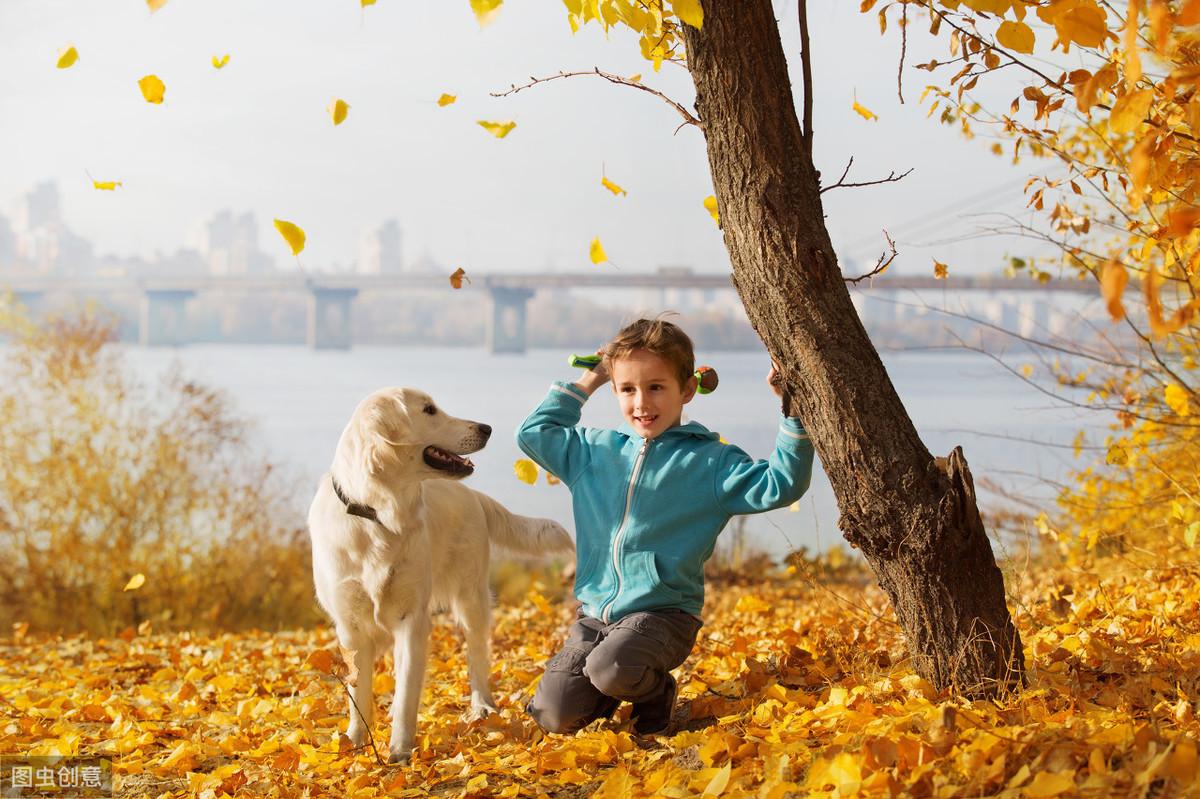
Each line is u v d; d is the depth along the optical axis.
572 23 3.34
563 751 3.14
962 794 2.30
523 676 4.70
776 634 4.82
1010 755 2.41
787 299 2.99
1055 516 6.43
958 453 2.94
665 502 3.37
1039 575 6.43
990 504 6.91
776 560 10.36
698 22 2.71
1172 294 5.00
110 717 4.49
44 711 4.51
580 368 3.82
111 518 10.36
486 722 3.84
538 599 5.84
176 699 4.84
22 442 10.20
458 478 3.82
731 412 34.53
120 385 10.55
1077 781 2.29
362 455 3.69
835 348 2.96
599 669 3.22
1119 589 4.83
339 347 100.50
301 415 36.75
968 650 2.98
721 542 10.62
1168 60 2.94
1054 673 3.23
